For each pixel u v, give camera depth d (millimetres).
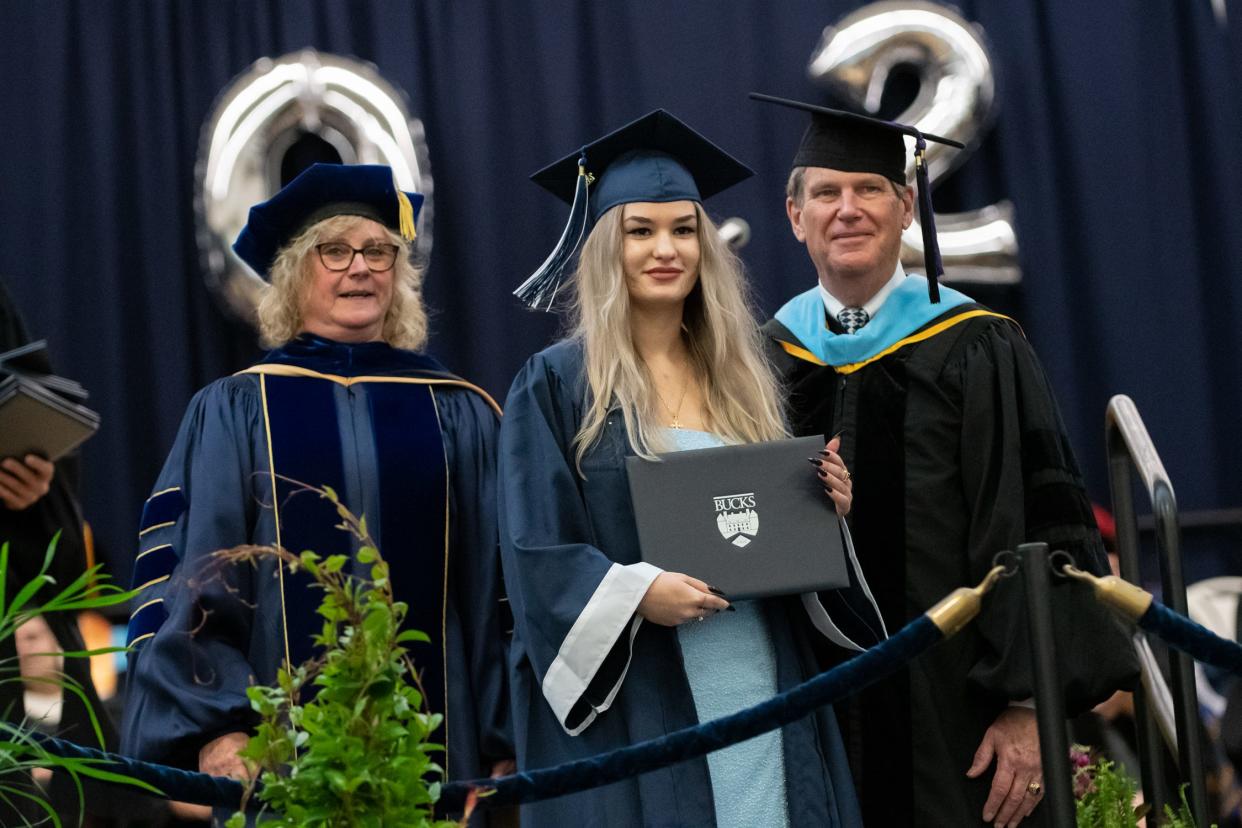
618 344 4910
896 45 8797
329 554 5207
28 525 5988
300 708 3408
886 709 5160
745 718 3949
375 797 3312
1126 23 9070
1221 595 8188
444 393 5570
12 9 8828
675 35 8953
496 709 5234
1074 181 9039
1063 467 5234
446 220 8883
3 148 8758
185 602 5020
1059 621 5059
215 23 8906
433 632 5262
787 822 4664
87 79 8805
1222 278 9023
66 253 8711
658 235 4984
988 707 5145
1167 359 8953
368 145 8609
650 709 4613
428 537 5312
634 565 4578
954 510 5258
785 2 8953
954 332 5438
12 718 5789
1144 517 8781
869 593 4898
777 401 5219
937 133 8688
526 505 4742
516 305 8867
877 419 5367
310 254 5461
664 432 4879
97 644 7469
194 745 4898
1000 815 5047
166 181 8781
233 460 5262
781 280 8844
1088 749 5293
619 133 5074
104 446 8586
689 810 4539
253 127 8594
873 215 5496
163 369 8641
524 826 4707
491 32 9000
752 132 8906
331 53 8867
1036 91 8977
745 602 4824
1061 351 8875
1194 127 9094
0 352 6215
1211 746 6711
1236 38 9094
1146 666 5617
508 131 8961
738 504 4691
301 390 5395
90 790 6555
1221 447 9000
